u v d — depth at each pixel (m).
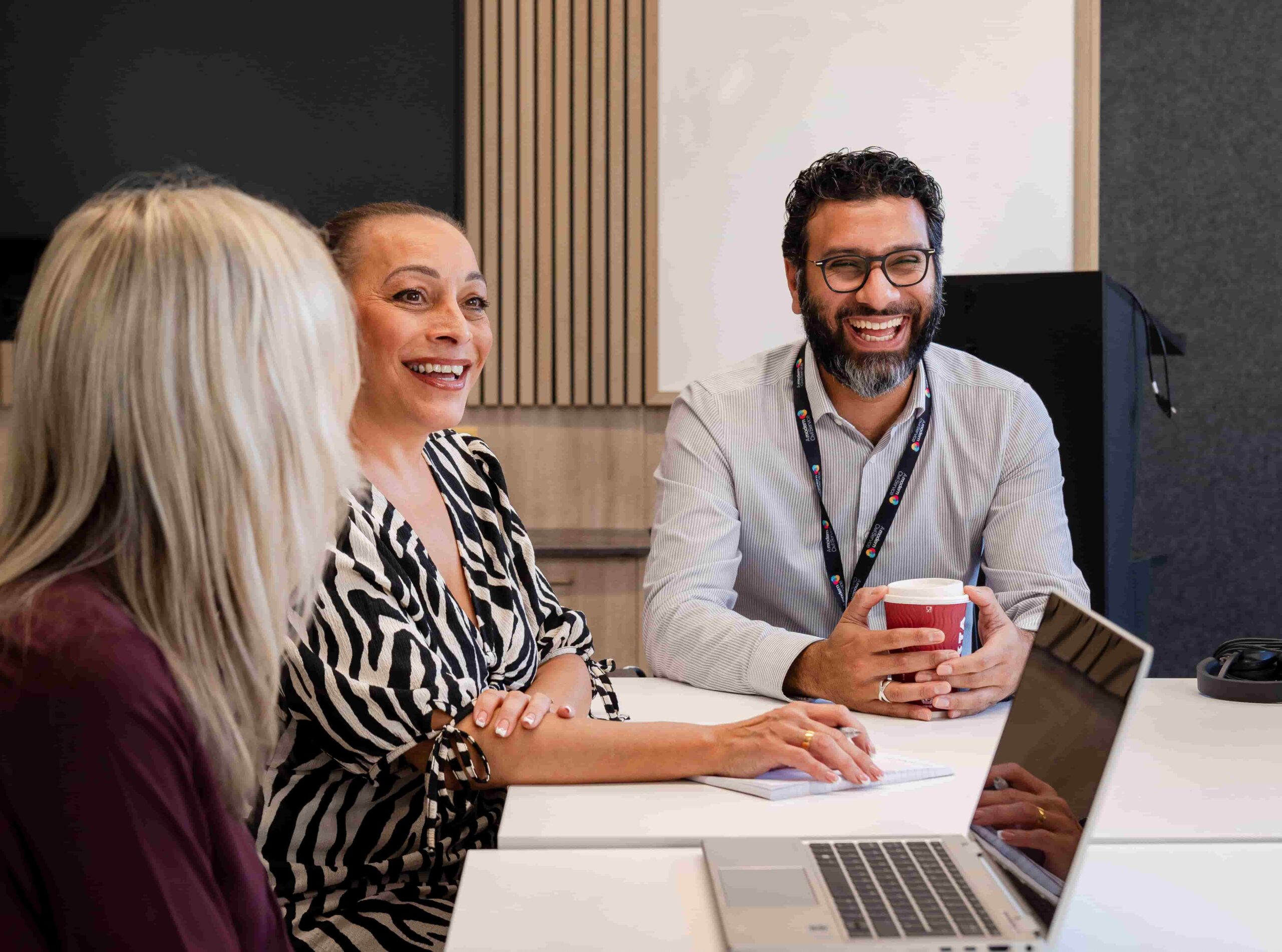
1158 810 1.11
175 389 0.73
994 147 3.65
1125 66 4.28
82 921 0.67
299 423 0.78
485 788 1.24
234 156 3.77
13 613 0.68
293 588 0.82
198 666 0.74
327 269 0.83
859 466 1.95
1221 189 4.25
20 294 3.76
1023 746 0.93
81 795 0.66
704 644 1.70
